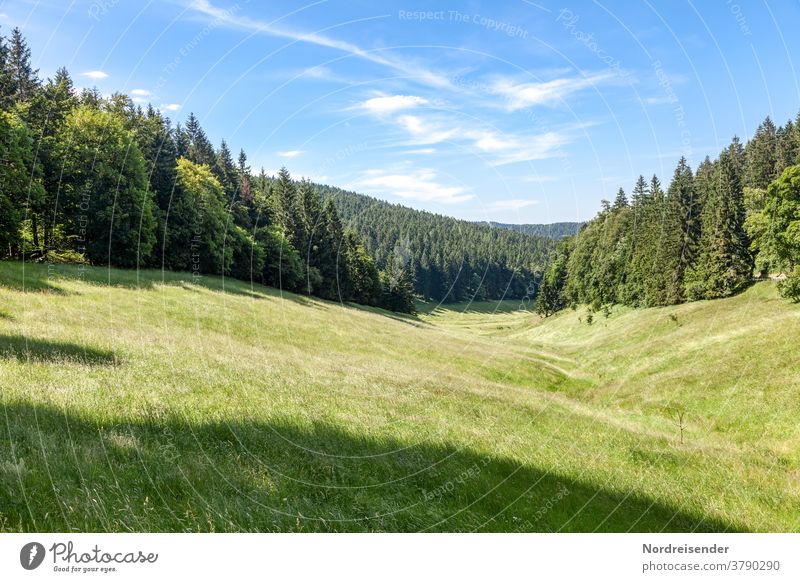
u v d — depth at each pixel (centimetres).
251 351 1792
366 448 772
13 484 457
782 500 843
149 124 4956
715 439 1478
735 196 4466
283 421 831
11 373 835
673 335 3319
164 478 525
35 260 3325
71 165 3634
